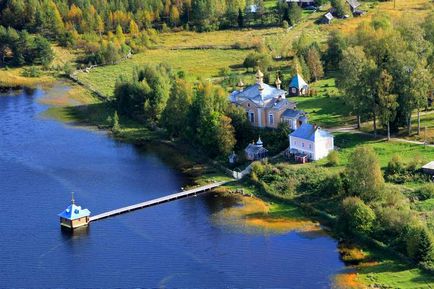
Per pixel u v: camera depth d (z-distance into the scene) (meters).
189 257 171.25
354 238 175.12
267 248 173.88
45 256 174.50
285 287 156.00
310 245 174.12
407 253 162.88
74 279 163.25
